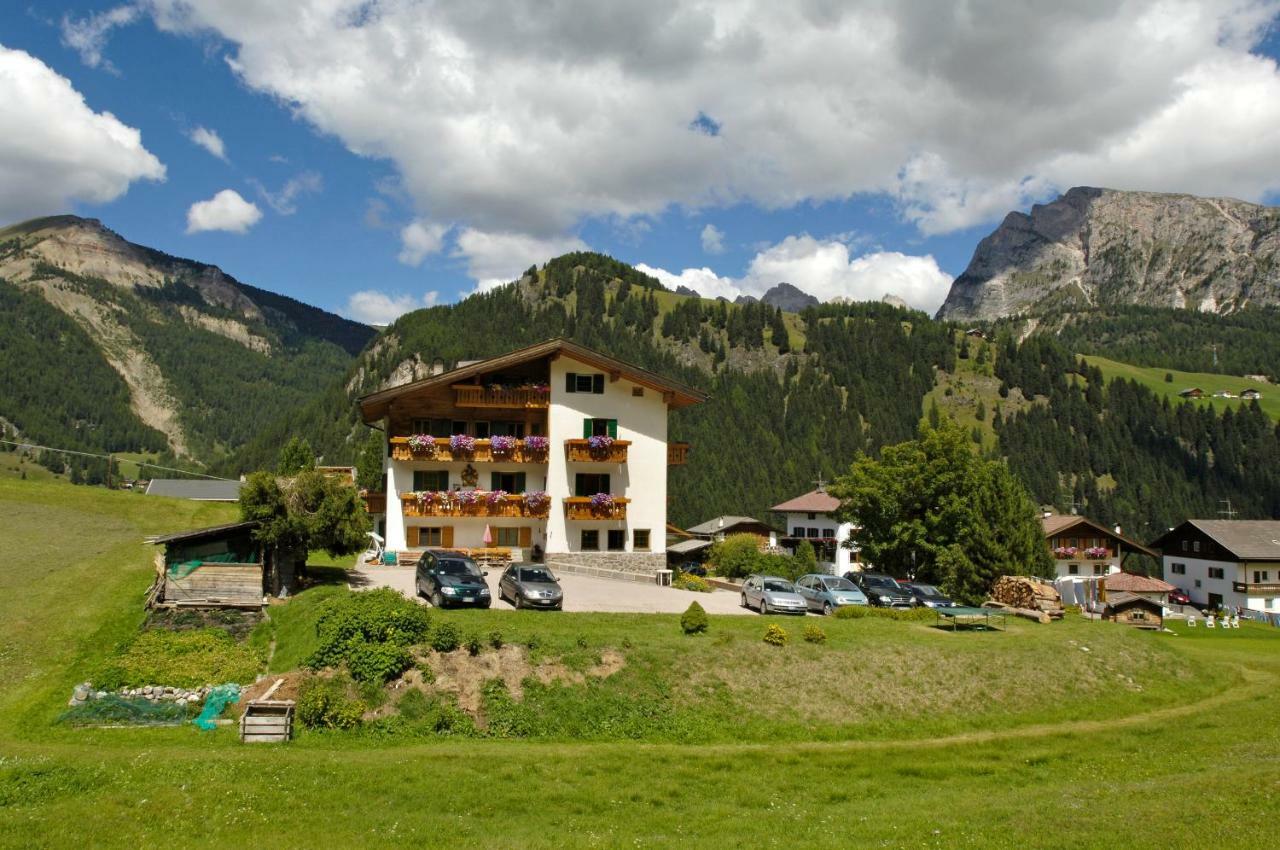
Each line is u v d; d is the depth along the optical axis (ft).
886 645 107.34
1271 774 65.36
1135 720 98.02
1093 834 51.85
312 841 54.65
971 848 51.44
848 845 53.83
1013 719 96.89
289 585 127.85
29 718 83.15
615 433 180.04
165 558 120.16
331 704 82.48
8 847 51.34
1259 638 184.85
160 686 91.20
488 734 83.56
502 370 178.60
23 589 126.82
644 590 151.94
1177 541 325.83
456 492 171.22
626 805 65.67
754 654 100.42
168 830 55.52
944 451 185.37
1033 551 200.13
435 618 101.91
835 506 351.67
